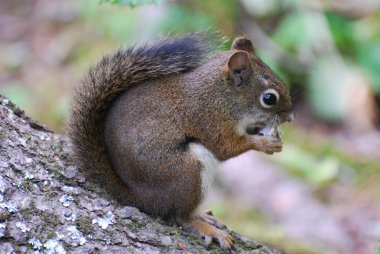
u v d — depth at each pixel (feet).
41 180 25.08
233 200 51.75
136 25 59.31
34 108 59.21
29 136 27.07
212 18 56.59
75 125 28.48
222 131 31.40
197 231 27.53
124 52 29.55
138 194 28.09
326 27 59.67
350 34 60.03
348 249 46.01
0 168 24.50
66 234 23.59
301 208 50.31
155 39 31.19
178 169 28.32
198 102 30.37
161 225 26.17
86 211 24.79
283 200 51.11
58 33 68.59
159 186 28.17
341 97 57.93
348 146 56.80
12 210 23.38
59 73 62.75
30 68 65.05
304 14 59.77
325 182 52.70
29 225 23.25
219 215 49.42
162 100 29.50
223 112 31.27
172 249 25.04
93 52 62.18
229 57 31.40
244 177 53.62
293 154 54.95
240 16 58.70
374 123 58.49
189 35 31.58
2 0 76.69
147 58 29.30
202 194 28.76
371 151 56.18
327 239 46.75
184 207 28.35
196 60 30.71
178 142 29.07
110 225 24.67
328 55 58.95
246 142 32.04
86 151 27.84
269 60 55.77
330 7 61.57
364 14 61.72
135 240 24.66
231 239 27.37
